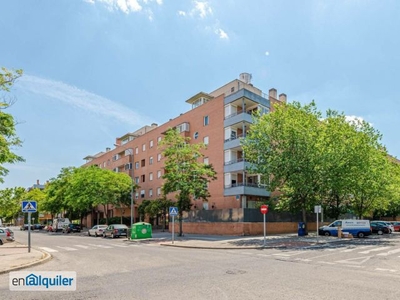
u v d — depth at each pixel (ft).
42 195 232.12
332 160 83.41
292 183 86.07
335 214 111.96
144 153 180.65
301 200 94.48
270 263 41.24
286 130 84.28
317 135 87.45
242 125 120.47
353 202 121.70
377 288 26.48
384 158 108.99
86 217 222.69
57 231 173.78
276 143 89.97
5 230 88.07
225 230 105.50
